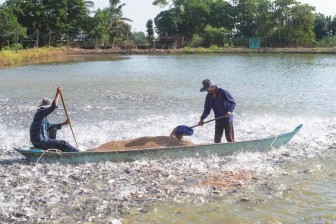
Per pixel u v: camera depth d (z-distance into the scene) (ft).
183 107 59.16
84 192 26.94
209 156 34.17
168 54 224.53
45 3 244.83
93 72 115.96
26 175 30.22
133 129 45.47
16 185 28.22
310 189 26.81
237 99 65.31
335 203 24.61
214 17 293.84
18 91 78.89
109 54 230.48
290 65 134.62
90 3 260.01
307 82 86.33
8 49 189.16
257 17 281.13
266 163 32.48
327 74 102.63
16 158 34.86
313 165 31.71
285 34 251.39
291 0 246.88
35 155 32.78
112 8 269.44
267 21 256.52
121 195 26.27
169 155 33.58
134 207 24.49
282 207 24.22
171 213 23.63
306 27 247.91
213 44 260.21
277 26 252.83
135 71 118.11
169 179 29.14
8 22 199.00
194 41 260.01
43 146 33.37
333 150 35.73
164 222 22.57
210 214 23.45
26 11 238.27
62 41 254.47
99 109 58.54
